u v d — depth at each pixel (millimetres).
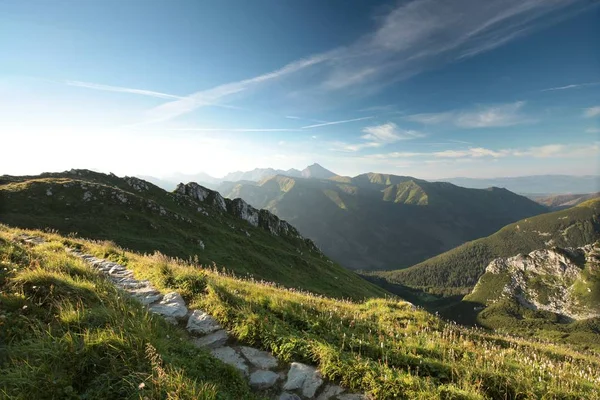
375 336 9914
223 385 5809
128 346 5641
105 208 79938
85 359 5215
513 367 8461
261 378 6574
